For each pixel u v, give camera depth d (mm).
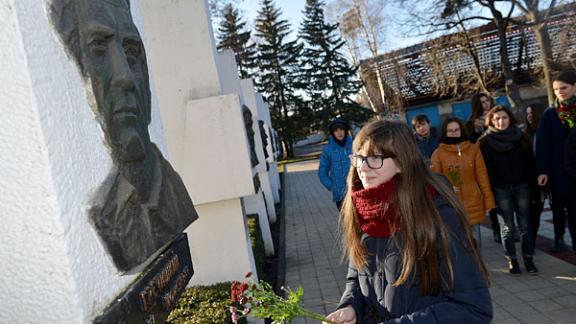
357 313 1654
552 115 3951
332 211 9367
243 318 2898
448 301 1379
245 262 3449
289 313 1478
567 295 3605
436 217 1420
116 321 1048
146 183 1367
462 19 17531
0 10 921
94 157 1130
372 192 1510
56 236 938
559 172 3883
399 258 1466
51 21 1045
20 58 930
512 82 16641
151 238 1289
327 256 5902
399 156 1482
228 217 3453
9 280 959
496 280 4129
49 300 945
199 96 3348
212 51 3342
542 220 5941
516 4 15180
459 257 1378
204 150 3277
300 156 33281
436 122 23516
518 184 4066
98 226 1071
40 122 936
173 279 1520
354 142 1609
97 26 1154
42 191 937
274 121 31453
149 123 1515
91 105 1157
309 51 29797
